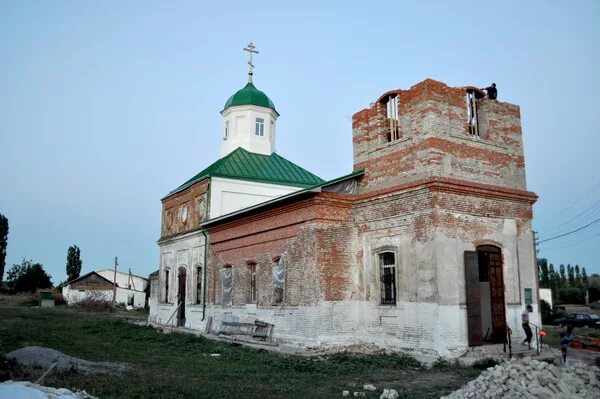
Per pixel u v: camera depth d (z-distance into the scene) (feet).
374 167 65.16
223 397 35.78
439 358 52.54
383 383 43.04
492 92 64.85
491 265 59.36
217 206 91.30
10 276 284.61
